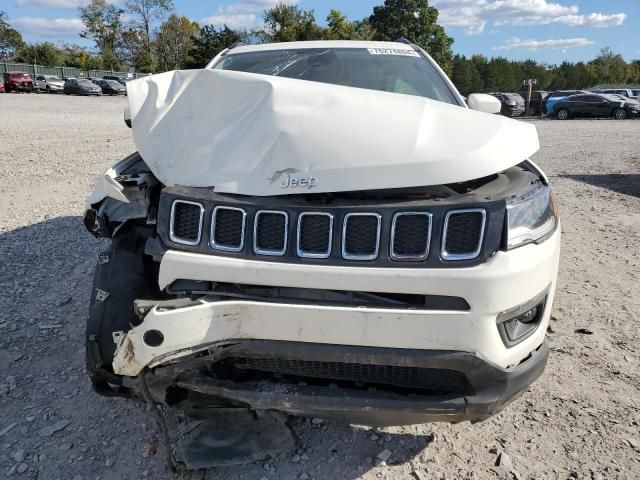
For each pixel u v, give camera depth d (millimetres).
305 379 2225
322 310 2020
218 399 2338
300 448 2596
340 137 2248
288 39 49125
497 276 2008
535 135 2660
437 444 2641
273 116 2383
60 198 7320
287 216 2088
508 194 2164
